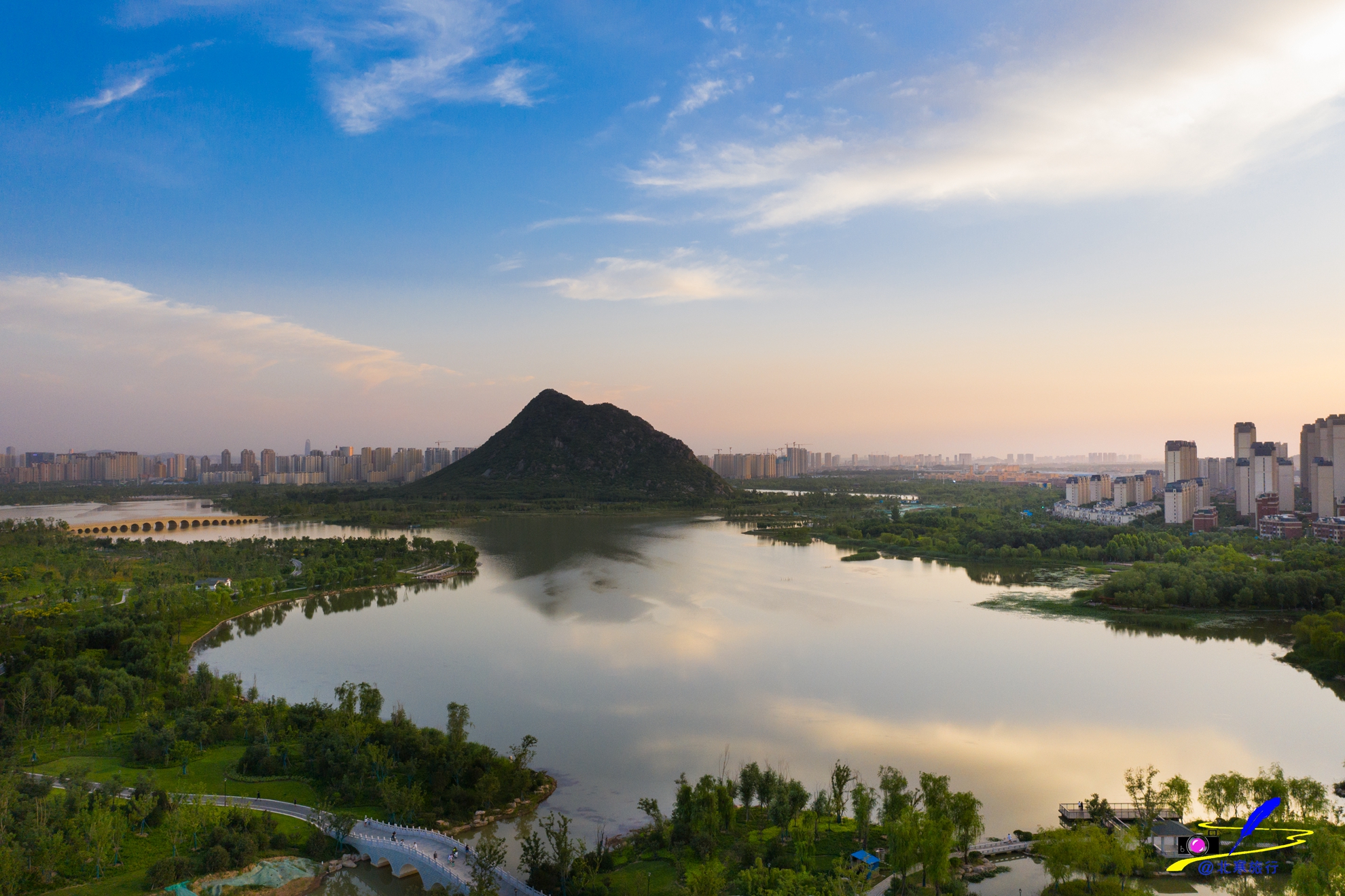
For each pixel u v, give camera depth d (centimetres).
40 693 17988
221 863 11506
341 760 14912
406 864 11919
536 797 14400
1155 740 17025
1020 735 17300
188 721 16525
